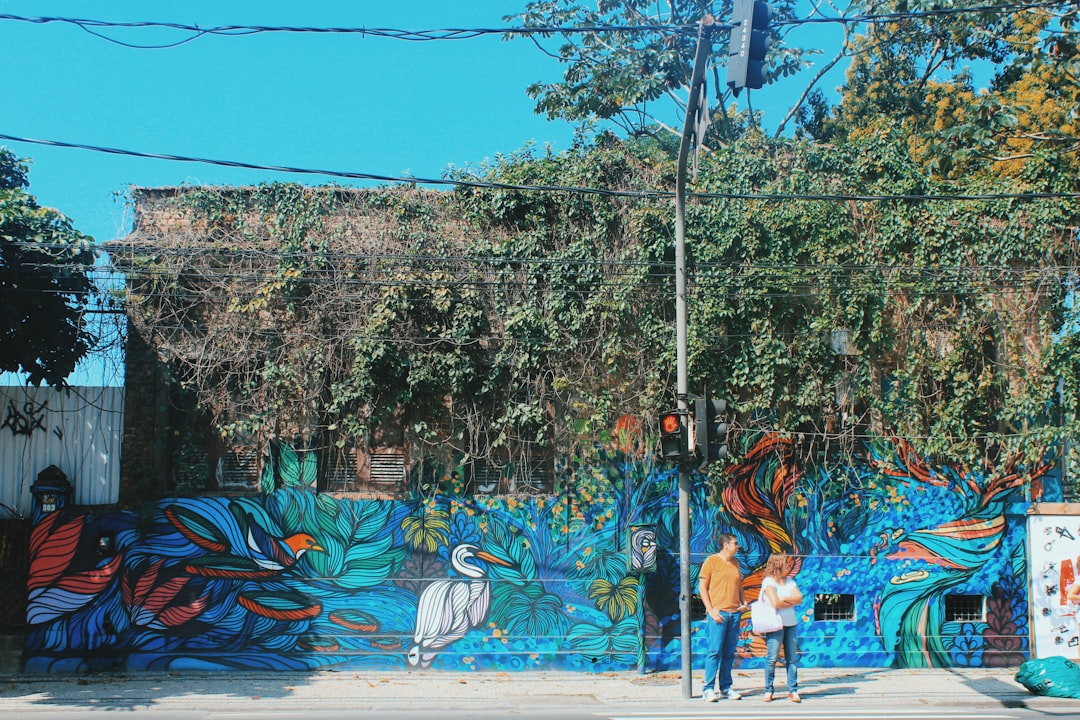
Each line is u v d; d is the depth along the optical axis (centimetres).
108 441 1388
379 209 1473
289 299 1398
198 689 1227
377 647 1377
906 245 1491
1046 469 1466
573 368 1432
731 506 1431
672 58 2067
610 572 1411
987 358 1477
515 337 1416
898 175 1505
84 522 1355
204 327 1397
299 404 1399
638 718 1076
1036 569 1451
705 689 1190
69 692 1199
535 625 1395
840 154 1515
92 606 1347
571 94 2194
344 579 1382
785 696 1220
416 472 1407
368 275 1417
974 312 1473
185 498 1374
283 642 1366
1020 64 2044
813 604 1434
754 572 1427
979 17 2152
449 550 1398
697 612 1419
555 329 1427
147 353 1391
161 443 1380
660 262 1445
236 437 1405
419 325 1412
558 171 1479
